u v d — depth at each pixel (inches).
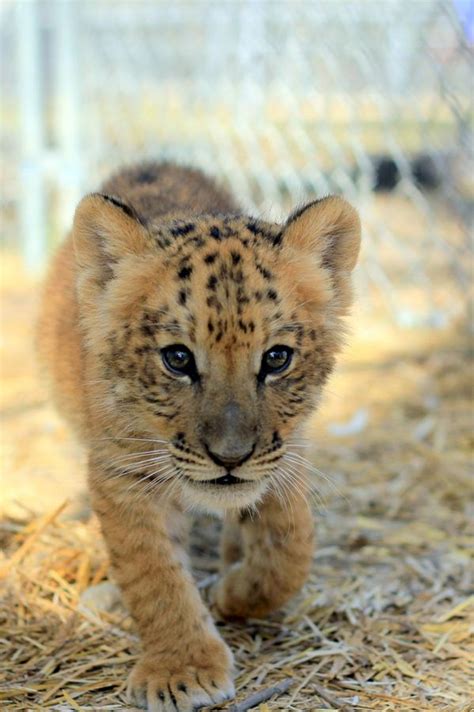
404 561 44.8
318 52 83.6
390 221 94.8
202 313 36.5
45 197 89.3
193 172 51.8
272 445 37.4
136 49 95.6
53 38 93.9
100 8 92.7
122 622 40.4
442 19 72.8
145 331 37.4
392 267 84.7
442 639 39.9
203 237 38.4
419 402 59.3
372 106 85.8
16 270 89.0
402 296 78.5
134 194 46.5
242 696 37.1
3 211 101.7
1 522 46.1
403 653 39.3
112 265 38.8
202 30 93.6
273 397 37.4
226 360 36.5
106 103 95.3
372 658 38.9
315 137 92.0
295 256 38.8
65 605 41.1
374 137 91.0
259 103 92.1
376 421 57.1
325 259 40.0
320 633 40.3
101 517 38.5
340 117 91.7
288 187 92.9
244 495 37.2
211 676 37.0
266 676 38.1
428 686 37.6
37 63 86.4
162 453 37.9
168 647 37.5
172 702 36.4
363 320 73.9
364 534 46.8
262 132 92.7
